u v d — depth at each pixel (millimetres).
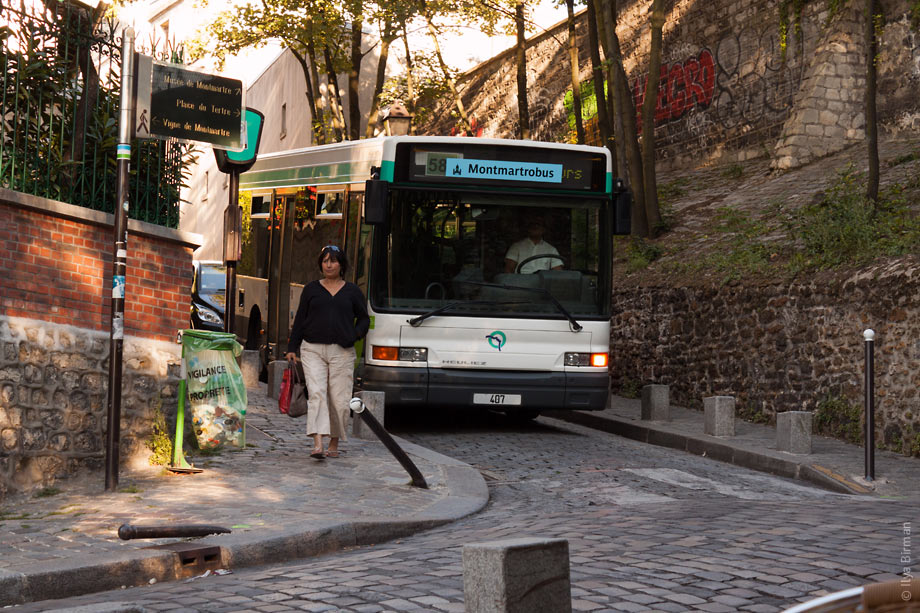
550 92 29625
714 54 23891
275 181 15977
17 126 8062
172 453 9047
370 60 34594
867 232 13562
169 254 9156
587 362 12180
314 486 8359
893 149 19078
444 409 15102
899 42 19844
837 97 20812
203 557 6016
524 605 3590
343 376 9656
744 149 22938
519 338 12016
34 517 6969
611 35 19969
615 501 8750
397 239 11898
